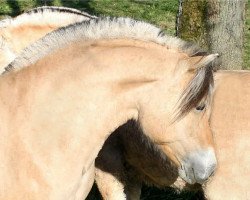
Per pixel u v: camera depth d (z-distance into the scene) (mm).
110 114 3799
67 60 3793
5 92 3795
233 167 4355
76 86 3770
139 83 3756
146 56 3762
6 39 5184
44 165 3766
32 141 3754
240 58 5652
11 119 3756
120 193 4812
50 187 3789
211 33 5555
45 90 3781
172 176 4520
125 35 3820
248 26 9648
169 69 3740
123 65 3758
